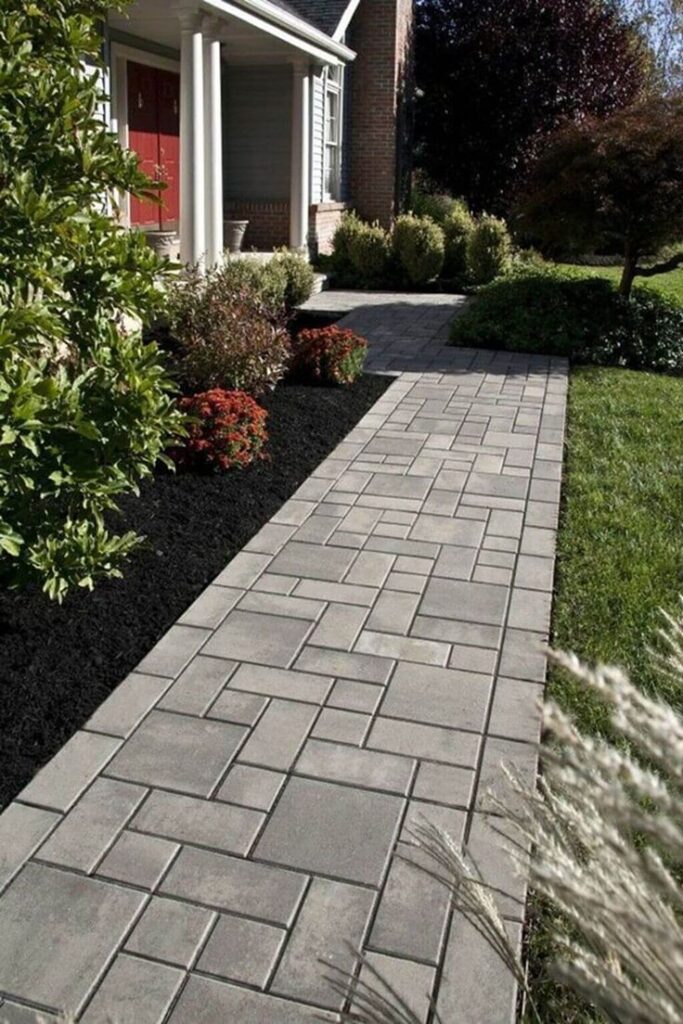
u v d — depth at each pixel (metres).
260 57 13.38
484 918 1.58
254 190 14.67
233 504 5.09
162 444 3.92
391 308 12.10
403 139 17.22
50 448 3.46
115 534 4.57
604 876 1.10
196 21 9.27
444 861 1.70
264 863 2.51
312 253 14.57
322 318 11.33
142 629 3.72
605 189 9.22
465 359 9.05
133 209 12.23
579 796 1.17
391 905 2.38
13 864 2.49
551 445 6.30
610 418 7.00
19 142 3.42
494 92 18.33
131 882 2.44
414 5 18.12
